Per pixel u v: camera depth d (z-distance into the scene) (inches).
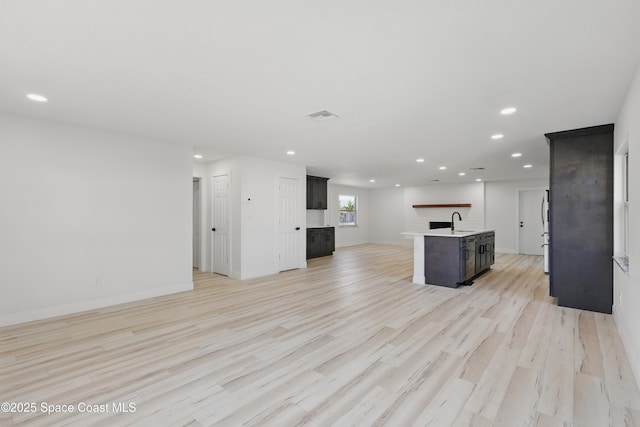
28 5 63.1
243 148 201.6
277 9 65.1
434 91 107.6
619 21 67.9
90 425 71.2
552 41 76.4
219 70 93.0
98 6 63.9
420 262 212.2
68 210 150.3
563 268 156.9
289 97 113.7
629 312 104.4
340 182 404.5
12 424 71.4
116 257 165.0
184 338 119.8
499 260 313.9
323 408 77.2
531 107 122.0
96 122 146.2
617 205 138.7
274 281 220.1
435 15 66.7
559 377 91.3
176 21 69.2
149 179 177.3
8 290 134.7
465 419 72.9
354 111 128.4
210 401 80.1
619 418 73.2
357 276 237.6
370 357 104.1
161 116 136.6
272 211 247.1
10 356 105.3
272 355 105.7
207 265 257.0
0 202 133.3
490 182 386.3
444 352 107.7
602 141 146.0
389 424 71.3
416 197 447.5
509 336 121.2
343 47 80.1
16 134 136.6
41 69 92.2
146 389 85.6
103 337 120.9
